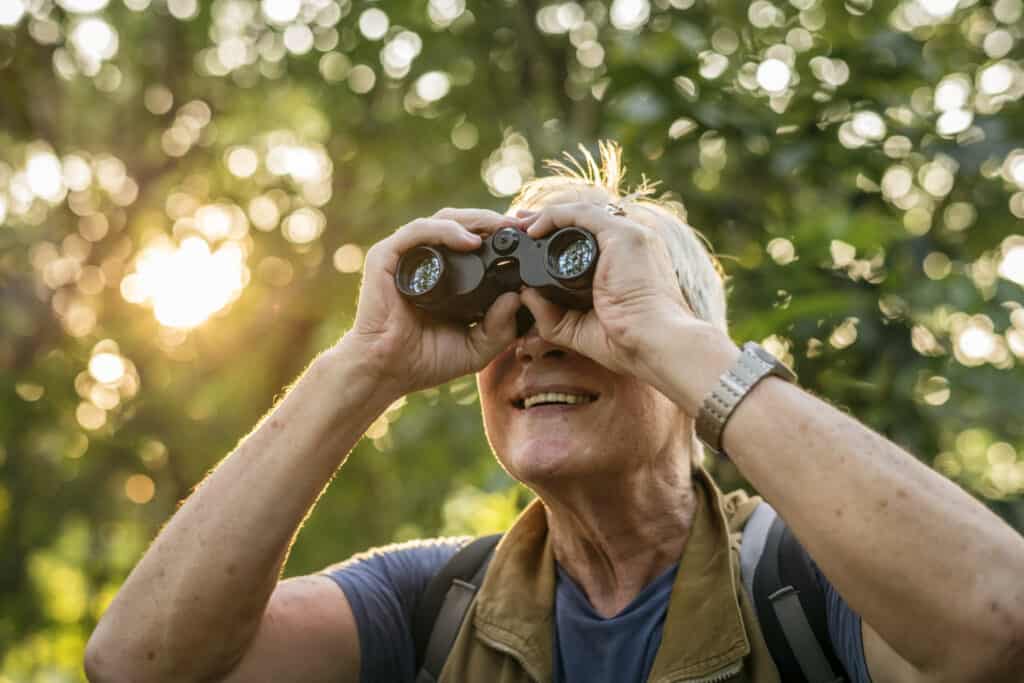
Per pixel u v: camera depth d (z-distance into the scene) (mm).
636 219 2234
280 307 7105
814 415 1792
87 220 7941
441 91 6688
